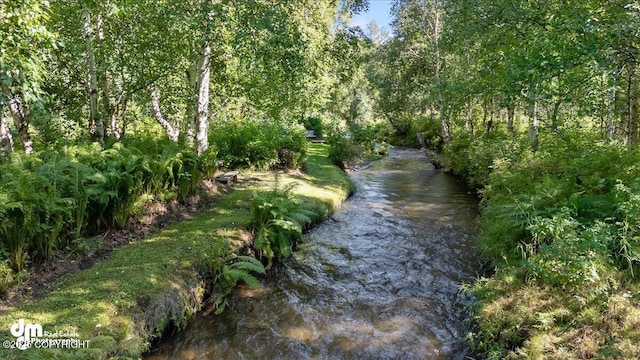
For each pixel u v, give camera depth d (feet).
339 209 35.04
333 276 21.85
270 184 34.88
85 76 33.12
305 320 17.38
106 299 14.66
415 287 20.49
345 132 61.57
